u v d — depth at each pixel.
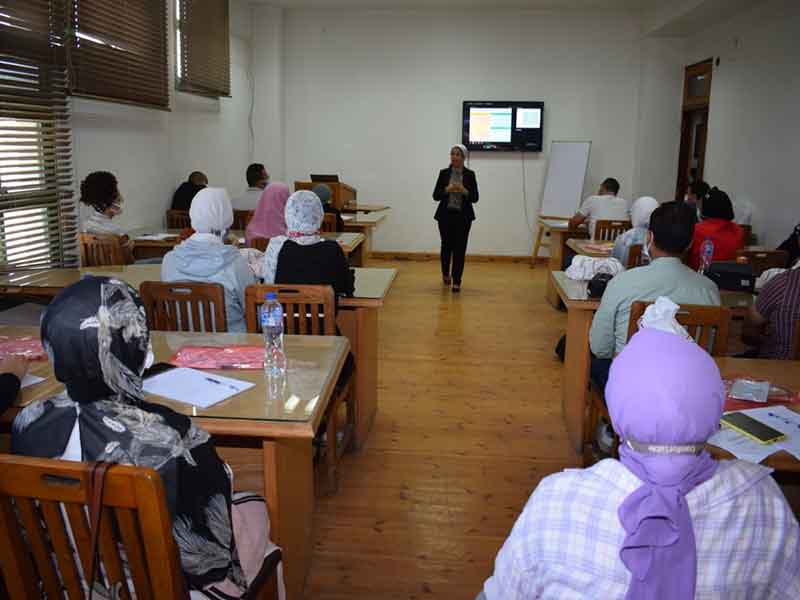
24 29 3.91
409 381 4.03
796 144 5.54
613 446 2.45
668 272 2.35
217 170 7.40
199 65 6.49
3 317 2.70
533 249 8.79
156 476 0.94
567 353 3.35
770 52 6.00
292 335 2.14
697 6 6.36
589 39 8.27
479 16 8.31
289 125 8.74
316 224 2.70
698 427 0.84
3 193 3.88
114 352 1.05
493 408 3.60
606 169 8.52
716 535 0.85
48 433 1.09
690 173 8.14
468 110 8.40
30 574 1.08
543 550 0.89
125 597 1.05
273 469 1.66
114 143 5.20
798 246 4.91
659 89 8.10
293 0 7.96
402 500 2.60
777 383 1.88
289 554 1.83
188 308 2.39
